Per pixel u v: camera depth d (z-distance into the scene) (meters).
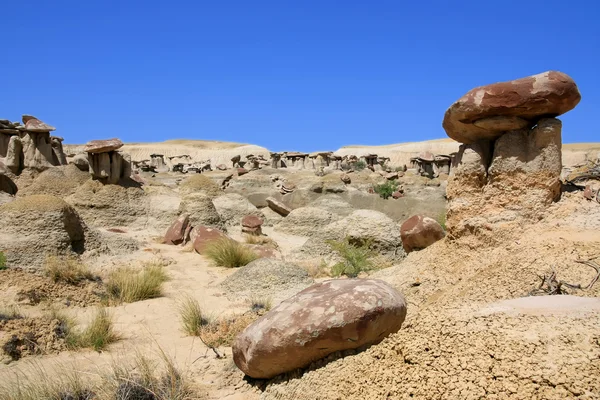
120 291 10.25
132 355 6.80
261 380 5.49
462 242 8.36
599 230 7.19
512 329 3.97
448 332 4.24
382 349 4.52
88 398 5.21
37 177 21.34
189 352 7.00
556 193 8.05
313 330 4.84
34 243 11.14
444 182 37.22
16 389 5.32
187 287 11.16
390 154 97.50
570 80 7.59
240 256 13.57
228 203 22.36
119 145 18.62
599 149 79.56
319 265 13.16
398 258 13.57
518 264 6.93
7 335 6.92
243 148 104.44
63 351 7.01
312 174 41.59
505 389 3.36
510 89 7.68
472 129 8.35
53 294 9.43
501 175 8.12
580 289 5.79
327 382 4.56
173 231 16.36
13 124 27.38
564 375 3.28
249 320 8.03
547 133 7.80
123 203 18.45
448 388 3.60
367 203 26.80
